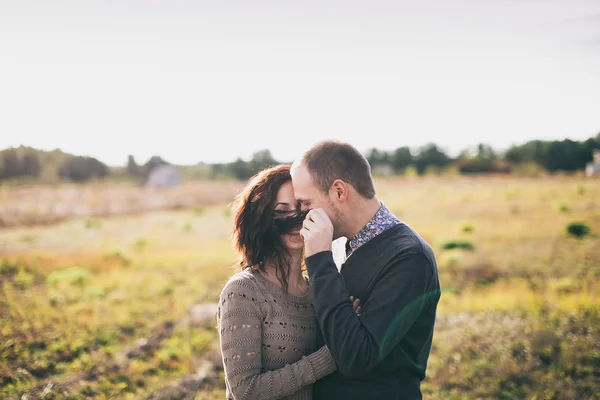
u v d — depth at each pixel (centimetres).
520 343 491
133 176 6606
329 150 181
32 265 1027
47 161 5516
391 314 162
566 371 432
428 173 6269
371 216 185
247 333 171
